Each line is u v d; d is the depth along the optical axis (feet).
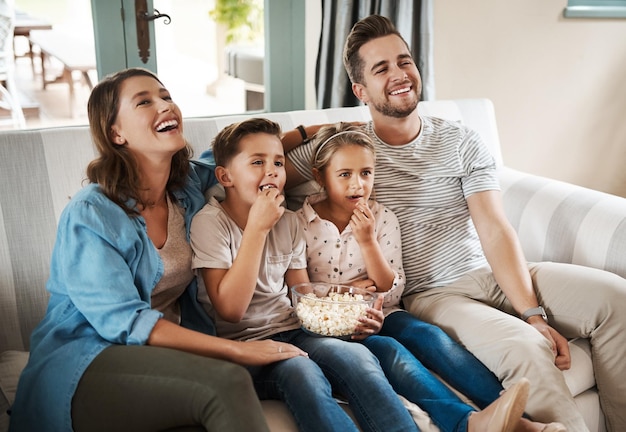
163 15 7.58
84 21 7.45
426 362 4.93
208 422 3.60
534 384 4.47
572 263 6.09
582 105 10.64
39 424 3.98
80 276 4.13
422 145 5.99
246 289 4.66
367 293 5.15
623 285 5.10
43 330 4.33
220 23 8.11
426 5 8.09
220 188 5.37
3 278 4.96
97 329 4.10
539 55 10.02
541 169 10.78
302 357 4.37
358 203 5.26
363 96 6.04
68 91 7.62
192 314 5.05
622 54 10.59
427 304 5.57
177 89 8.10
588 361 5.06
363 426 4.19
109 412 3.77
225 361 3.83
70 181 5.21
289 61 8.52
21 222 5.01
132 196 4.49
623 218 5.77
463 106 7.32
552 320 5.39
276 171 4.99
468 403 4.59
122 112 4.53
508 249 5.58
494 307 5.72
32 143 5.16
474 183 5.94
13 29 7.19
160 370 3.72
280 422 4.21
